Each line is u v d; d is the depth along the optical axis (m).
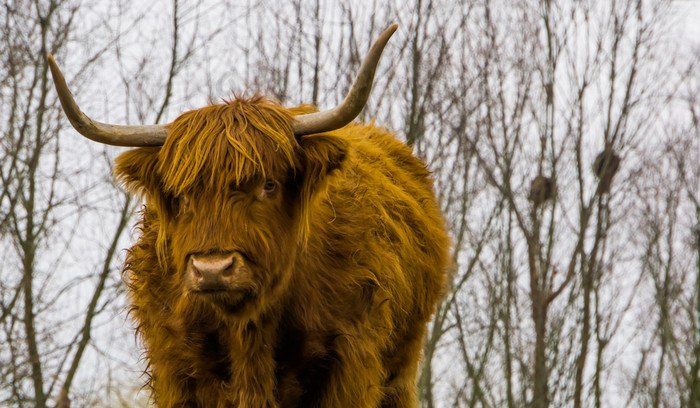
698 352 35.41
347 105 8.83
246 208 8.52
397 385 12.15
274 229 8.77
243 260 8.36
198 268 8.20
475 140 23.22
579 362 26.58
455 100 22.78
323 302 9.62
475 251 24.69
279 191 8.88
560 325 25.83
